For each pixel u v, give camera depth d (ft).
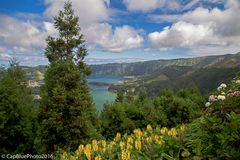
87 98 74.54
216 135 15.61
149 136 21.47
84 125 68.44
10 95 68.18
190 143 17.15
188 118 116.16
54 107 66.64
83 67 101.65
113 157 17.95
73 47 101.86
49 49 101.30
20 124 69.05
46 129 65.87
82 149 19.35
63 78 70.85
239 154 14.61
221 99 18.52
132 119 106.93
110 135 95.66
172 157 16.57
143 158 16.93
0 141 67.62
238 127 15.35
